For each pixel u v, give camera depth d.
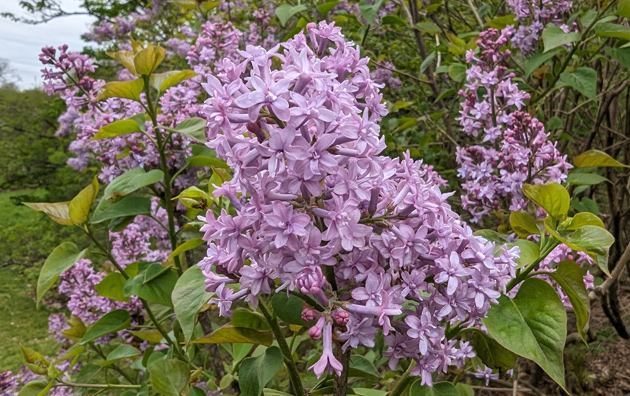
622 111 1.25
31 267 2.32
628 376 0.93
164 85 0.56
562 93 0.98
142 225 0.86
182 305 0.39
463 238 0.33
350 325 0.30
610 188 0.90
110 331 0.59
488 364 0.43
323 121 0.29
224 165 0.57
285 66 0.31
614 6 0.87
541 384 0.93
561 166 0.61
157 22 1.76
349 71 0.36
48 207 0.54
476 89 0.69
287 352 0.39
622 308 1.06
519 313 0.36
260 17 1.11
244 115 0.30
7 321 1.97
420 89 1.23
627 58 0.69
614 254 0.94
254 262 0.33
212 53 0.80
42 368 0.59
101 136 0.56
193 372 0.56
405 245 0.31
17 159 2.41
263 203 0.31
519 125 0.62
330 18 0.83
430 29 0.89
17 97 3.19
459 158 0.70
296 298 0.38
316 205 0.31
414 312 0.34
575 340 0.88
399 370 0.65
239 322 0.43
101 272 0.90
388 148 1.06
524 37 0.78
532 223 0.42
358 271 0.32
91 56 1.94
